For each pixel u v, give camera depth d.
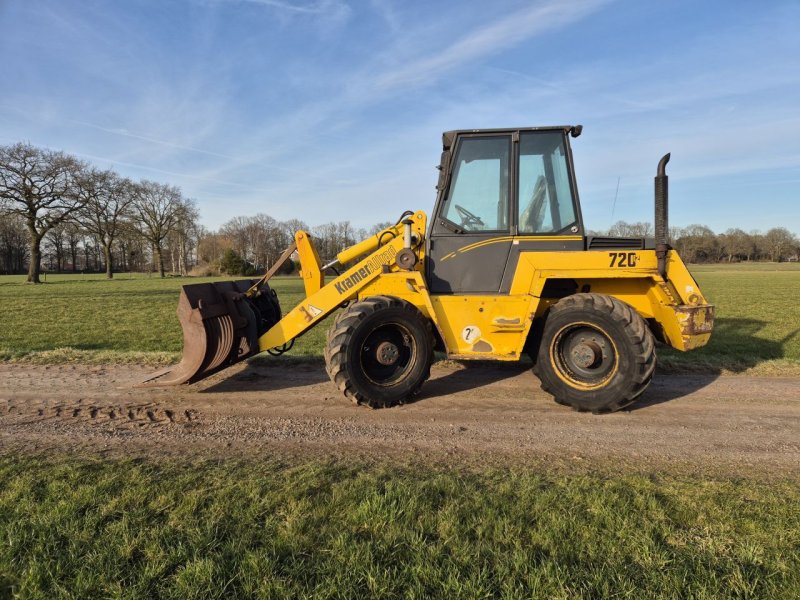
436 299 4.98
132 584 2.07
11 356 7.17
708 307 4.68
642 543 2.36
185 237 59.22
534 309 4.82
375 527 2.50
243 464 3.42
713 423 4.40
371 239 5.53
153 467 3.35
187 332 5.15
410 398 4.99
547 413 4.69
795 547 2.36
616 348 4.57
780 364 6.49
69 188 38.03
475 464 3.48
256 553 2.25
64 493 2.89
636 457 3.63
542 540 2.38
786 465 3.49
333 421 4.47
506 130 5.06
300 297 20.08
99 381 5.86
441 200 5.20
